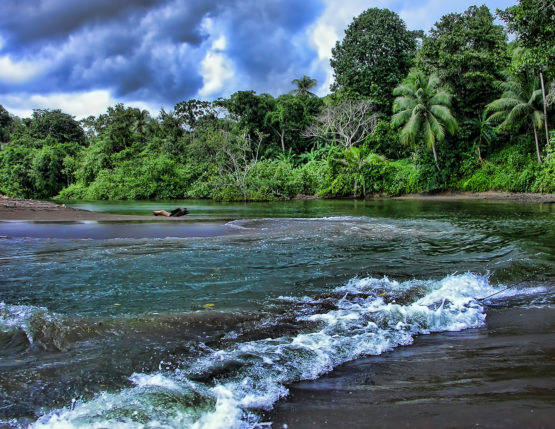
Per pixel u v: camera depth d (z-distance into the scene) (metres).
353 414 1.85
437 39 30.19
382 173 29.97
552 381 2.07
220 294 4.15
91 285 4.47
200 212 16.30
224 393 2.09
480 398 1.92
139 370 2.39
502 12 15.35
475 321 3.38
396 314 3.43
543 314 3.47
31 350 2.68
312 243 7.34
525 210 15.03
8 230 9.02
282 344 2.81
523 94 25.44
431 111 27.92
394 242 7.46
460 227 9.55
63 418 1.85
